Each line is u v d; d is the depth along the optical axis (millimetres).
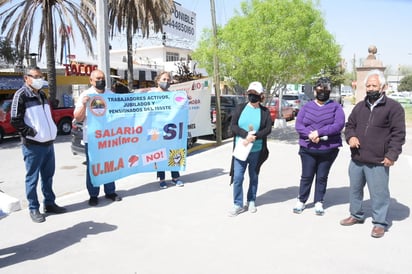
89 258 3887
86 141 5504
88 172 5492
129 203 5629
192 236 4418
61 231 4574
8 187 7418
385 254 3938
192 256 3914
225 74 14312
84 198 5918
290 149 10953
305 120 4914
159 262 3793
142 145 6172
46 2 16094
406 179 7148
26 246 4168
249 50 12914
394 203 5641
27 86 4684
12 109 4543
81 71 24484
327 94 4805
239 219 4953
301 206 5168
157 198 5879
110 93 5746
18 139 15000
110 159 5730
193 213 5188
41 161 4855
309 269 3633
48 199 5145
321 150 4828
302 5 12688
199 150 11375
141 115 6082
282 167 8281
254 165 5137
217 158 9367
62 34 17500
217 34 13836
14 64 21031
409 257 3871
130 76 19516
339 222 4836
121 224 4801
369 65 15148
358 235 4426
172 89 10055
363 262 3766
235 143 5133
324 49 13109
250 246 4141
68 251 4043
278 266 3689
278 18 12391
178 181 6605
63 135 16188
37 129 4703
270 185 6695
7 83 18547
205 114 11227
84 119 5535
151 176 7289
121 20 18375
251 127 4922
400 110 4160
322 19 13180
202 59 14250
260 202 5676
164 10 18156
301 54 12797
